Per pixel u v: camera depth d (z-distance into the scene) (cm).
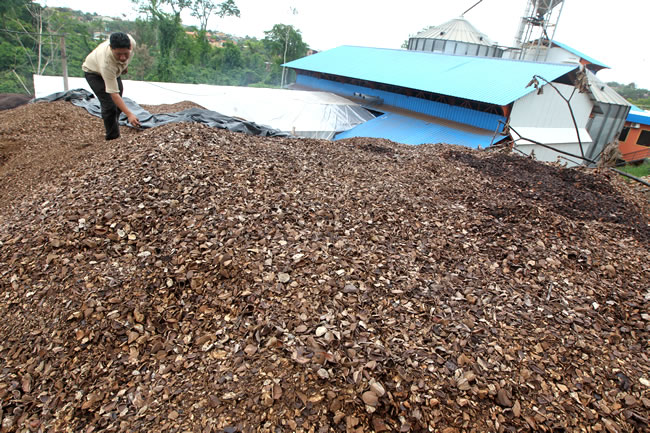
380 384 206
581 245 397
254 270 281
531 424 199
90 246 294
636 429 202
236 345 232
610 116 2281
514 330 262
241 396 202
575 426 201
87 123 707
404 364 222
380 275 299
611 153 753
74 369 220
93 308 248
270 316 247
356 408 197
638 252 413
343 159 589
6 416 197
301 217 358
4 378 214
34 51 3272
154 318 249
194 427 189
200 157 415
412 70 2230
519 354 241
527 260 352
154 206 333
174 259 286
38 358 225
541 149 1689
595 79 2422
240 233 315
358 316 255
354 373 212
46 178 469
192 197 350
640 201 623
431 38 3159
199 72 4025
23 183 480
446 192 527
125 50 417
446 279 308
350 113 2044
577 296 311
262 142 554
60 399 206
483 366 228
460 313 271
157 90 1709
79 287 262
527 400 212
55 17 3559
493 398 211
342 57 2819
